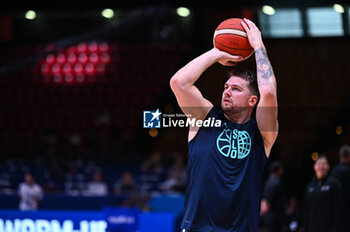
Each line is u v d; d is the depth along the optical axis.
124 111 23.30
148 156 19.56
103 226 8.45
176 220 8.69
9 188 16.36
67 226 8.61
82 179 16.55
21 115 23.86
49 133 21.53
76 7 19.62
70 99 24.17
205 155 2.66
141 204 10.15
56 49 17.28
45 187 14.64
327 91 20.77
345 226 7.20
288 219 10.31
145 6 18.92
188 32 24.81
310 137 19.92
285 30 21.48
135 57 25.06
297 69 21.02
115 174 17.11
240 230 2.61
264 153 2.75
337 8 19.09
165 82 24.31
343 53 20.88
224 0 19.12
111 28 17.64
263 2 19.19
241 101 2.74
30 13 24.00
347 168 7.32
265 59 2.76
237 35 2.84
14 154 21.92
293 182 18.72
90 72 24.86
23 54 25.05
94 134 21.73
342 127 20.17
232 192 2.61
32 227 8.72
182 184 13.64
